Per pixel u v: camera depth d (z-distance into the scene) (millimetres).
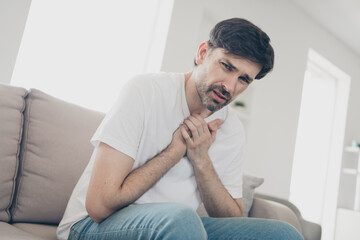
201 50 1077
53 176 1253
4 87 1219
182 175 1102
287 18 3553
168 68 2562
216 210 1145
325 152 4508
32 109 1266
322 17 3842
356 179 4641
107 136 901
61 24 2203
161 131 1052
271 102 3355
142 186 925
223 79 1009
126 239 800
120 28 2512
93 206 858
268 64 1049
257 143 3227
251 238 980
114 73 2488
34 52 2084
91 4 2357
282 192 3436
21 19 1874
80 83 2309
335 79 4652
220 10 2922
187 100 1102
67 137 1313
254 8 3215
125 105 961
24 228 1126
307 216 4383
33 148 1238
